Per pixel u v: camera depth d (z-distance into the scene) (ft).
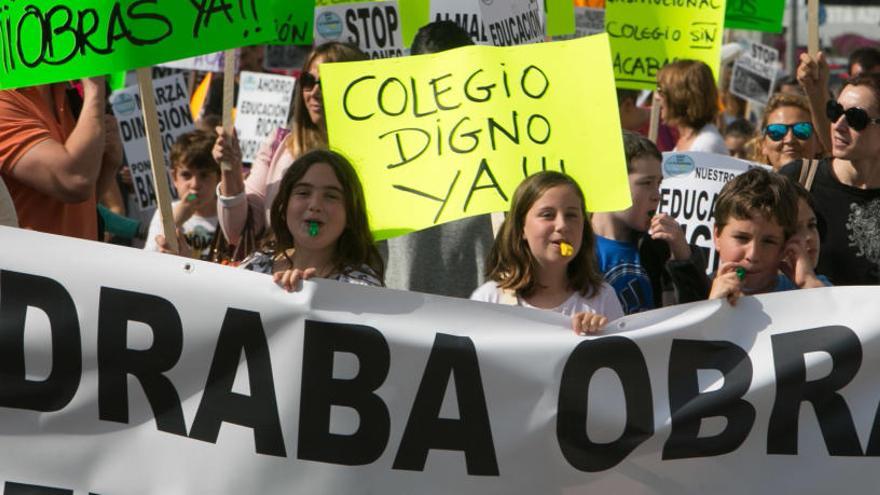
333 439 20.11
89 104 24.20
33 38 22.70
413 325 20.20
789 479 20.43
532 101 23.06
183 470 20.11
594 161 22.77
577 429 20.25
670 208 29.53
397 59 23.45
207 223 33.22
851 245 25.77
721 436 20.43
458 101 23.18
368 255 22.45
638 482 20.36
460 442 20.20
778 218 21.76
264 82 40.98
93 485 20.08
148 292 20.12
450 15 32.12
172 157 32.73
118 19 22.50
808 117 33.47
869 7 98.17
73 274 20.12
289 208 22.18
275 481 20.11
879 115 25.21
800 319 20.57
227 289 20.12
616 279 25.46
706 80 35.09
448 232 25.53
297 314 20.08
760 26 45.37
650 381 20.39
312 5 33.30
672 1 36.50
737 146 46.62
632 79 36.70
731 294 20.61
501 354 20.21
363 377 20.12
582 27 43.47
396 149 23.21
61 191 23.90
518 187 21.90
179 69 48.52
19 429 20.08
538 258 21.62
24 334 20.08
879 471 20.48
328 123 23.30
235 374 20.15
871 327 20.47
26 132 23.95
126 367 20.12
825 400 20.49
